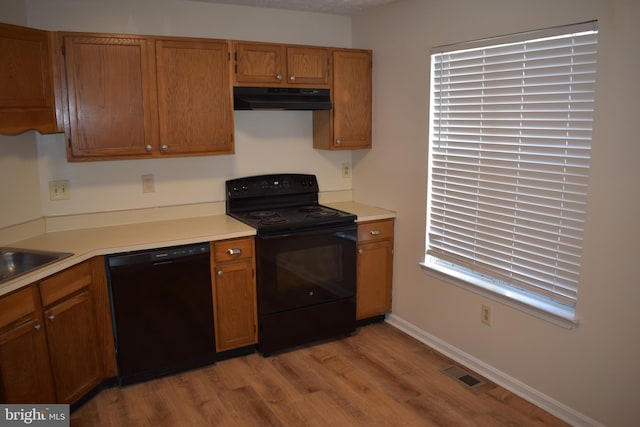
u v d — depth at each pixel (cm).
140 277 283
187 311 300
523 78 259
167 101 304
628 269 221
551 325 258
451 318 323
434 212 329
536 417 260
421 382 296
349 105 365
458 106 301
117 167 326
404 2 332
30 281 226
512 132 269
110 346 284
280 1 335
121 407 273
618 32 213
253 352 335
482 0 276
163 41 298
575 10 229
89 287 270
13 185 284
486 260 294
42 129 269
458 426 254
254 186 366
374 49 367
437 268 329
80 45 279
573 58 234
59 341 249
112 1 308
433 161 326
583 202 238
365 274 362
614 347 230
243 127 362
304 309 335
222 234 303
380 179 376
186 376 305
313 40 377
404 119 345
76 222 317
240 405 274
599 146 226
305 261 330
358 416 264
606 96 221
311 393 286
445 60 307
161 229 315
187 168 347
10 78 247
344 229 341
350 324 356
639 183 213
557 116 245
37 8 290
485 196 290
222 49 315
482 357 303
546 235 257
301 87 345
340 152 405
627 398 228
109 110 291
